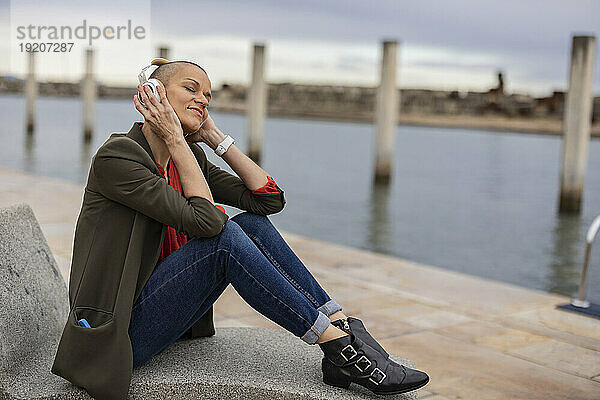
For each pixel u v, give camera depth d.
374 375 2.21
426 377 2.23
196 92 2.29
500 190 16.70
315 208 12.79
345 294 4.61
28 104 27.88
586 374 3.30
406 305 4.39
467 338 3.77
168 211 2.11
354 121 45.09
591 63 12.51
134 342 2.22
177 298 2.19
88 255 2.17
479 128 38.22
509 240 10.14
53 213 7.17
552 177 19.81
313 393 2.22
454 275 5.27
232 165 2.47
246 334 2.75
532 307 4.43
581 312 4.31
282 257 2.37
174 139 2.20
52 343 2.49
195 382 2.23
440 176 19.58
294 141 31.12
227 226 2.20
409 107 41.03
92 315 2.15
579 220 12.31
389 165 16.44
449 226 11.34
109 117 39.78
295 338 2.74
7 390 2.14
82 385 2.10
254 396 2.25
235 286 2.21
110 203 2.16
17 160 17.88
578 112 12.63
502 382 3.17
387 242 9.78
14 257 2.39
